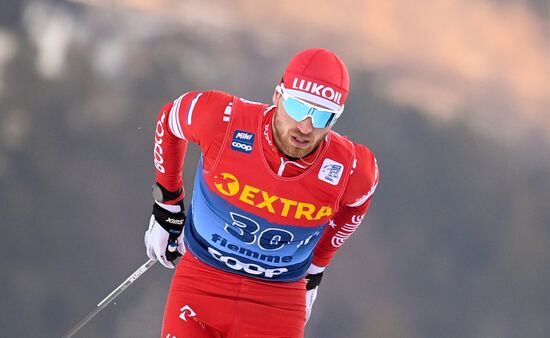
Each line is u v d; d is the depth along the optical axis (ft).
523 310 426.10
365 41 467.52
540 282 434.30
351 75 456.04
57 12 413.80
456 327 405.80
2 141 381.60
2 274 345.92
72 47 409.08
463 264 431.43
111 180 386.93
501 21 483.92
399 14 474.49
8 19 404.57
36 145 385.91
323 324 362.94
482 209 445.78
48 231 364.79
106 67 412.77
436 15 479.82
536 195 459.32
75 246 361.10
